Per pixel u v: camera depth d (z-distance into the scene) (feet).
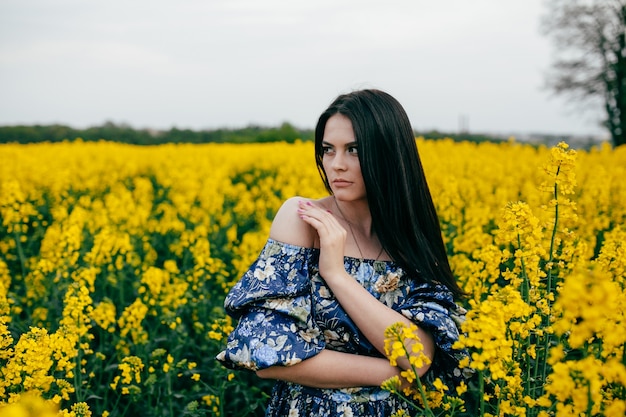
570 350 8.23
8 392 9.24
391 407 7.47
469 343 5.85
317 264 7.47
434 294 7.52
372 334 7.06
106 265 18.16
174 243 21.43
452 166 36.88
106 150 56.95
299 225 7.48
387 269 7.69
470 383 9.57
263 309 7.13
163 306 14.37
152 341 13.47
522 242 8.59
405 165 7.45
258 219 27.37
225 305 7.37
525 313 6.56
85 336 11.87
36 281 15.61
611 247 9.41
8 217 19.01
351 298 7.06
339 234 7.20
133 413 12.35
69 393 11.55
